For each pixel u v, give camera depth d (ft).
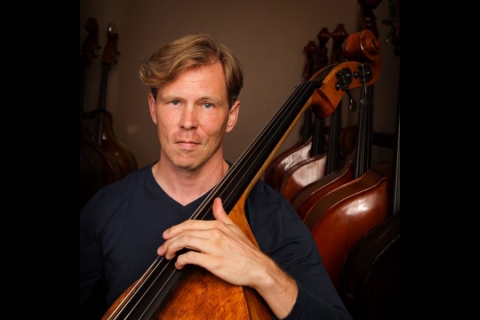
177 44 2.93
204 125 2.96
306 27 12.65
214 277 2.39
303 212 5.36
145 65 3.01
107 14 11.58
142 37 12.23
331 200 4.96
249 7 12.57
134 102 12.16
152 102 3.30
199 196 3.24
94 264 3.40
